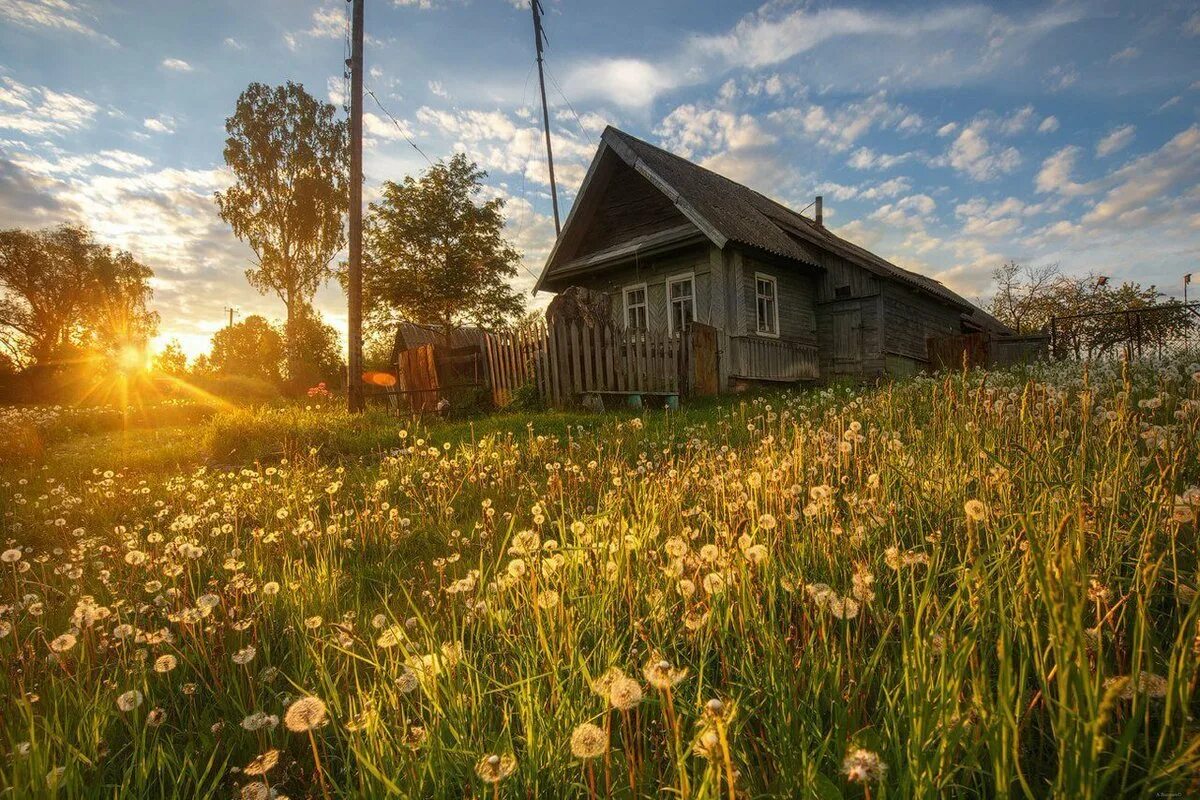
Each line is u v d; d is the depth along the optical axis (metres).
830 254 16.47
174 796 1.12
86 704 1.47
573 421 7.71
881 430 3.63
